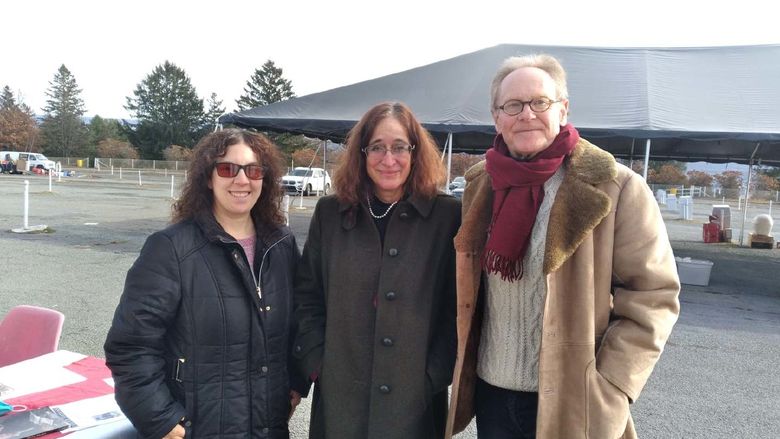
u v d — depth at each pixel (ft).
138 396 5.29
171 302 5.48
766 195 118.42
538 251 5.24
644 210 5.00
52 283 20.18
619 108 27.35
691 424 10.64
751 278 28.86
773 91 28.68
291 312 6.35
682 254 37.68
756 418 11.00
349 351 6.01
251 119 28.55
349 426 5.94
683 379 13.17
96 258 25.41
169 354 5.63
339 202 6.29
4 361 9.10
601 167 5.02
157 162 169.17
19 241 29.84
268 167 6.10
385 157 5.90
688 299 23.03
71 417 6.39
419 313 5.93
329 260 6.22
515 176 5.14
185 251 5.59
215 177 5.83
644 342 4.86
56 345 8.82
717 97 28.35
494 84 5.62
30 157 127.24
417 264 5.98
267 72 179.22
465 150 52.34
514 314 5.52
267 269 6.12
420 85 30.42
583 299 5.00
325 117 28.68
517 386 5.56
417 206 6.05
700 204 104.06
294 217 51.49
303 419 10.56
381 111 6.05
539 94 5.12
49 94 208.85
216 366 5.62
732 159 46.09
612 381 4.89
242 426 5.73
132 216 44.42
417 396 5.87
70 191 73.31
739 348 15.98
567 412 5.06
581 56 33.12
